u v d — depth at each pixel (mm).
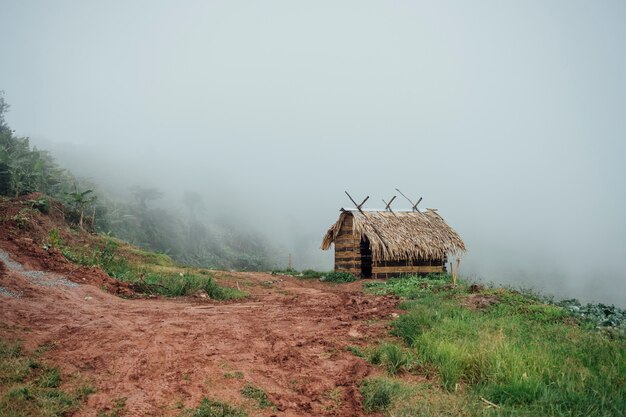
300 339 7566
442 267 21797
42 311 8023
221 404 4832
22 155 23047
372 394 5055
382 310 10094
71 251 14891
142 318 8469
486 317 8828
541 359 5871
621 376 5473
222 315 9312
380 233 20250
